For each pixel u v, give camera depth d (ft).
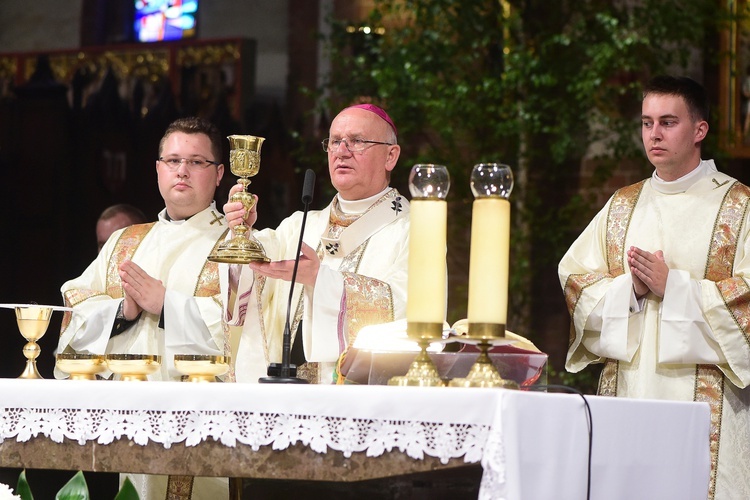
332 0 43.50
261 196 40.32
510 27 34.83
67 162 39.06
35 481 24.32
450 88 34.45
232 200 13.91
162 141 18.74
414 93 35.01
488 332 10.87
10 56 45.91
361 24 38.83
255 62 44.47
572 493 10.73
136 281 16.71
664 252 17.06
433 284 11.15
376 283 15.10
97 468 11.25
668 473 12.21
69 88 43.50
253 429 10.78
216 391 10.94
